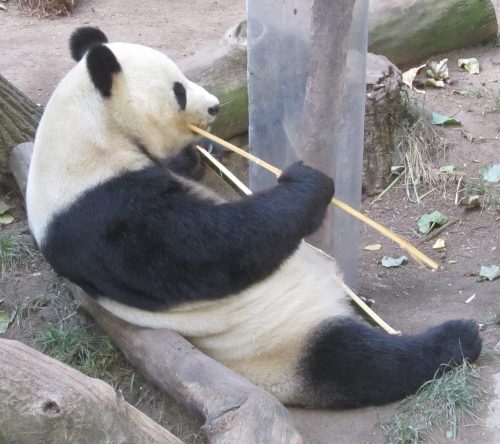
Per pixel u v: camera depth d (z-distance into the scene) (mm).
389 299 4836
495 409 3412
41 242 3570
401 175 6074
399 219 5754
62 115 3531
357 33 4188
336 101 3881
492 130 6430
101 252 3402
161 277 3400
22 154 5152
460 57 7387
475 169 6051
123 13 8305
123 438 2613
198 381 3223
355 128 4406
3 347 2527
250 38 4262
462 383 3473
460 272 5043
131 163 3449
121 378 3826
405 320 4516
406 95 6227
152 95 3662
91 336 4047
